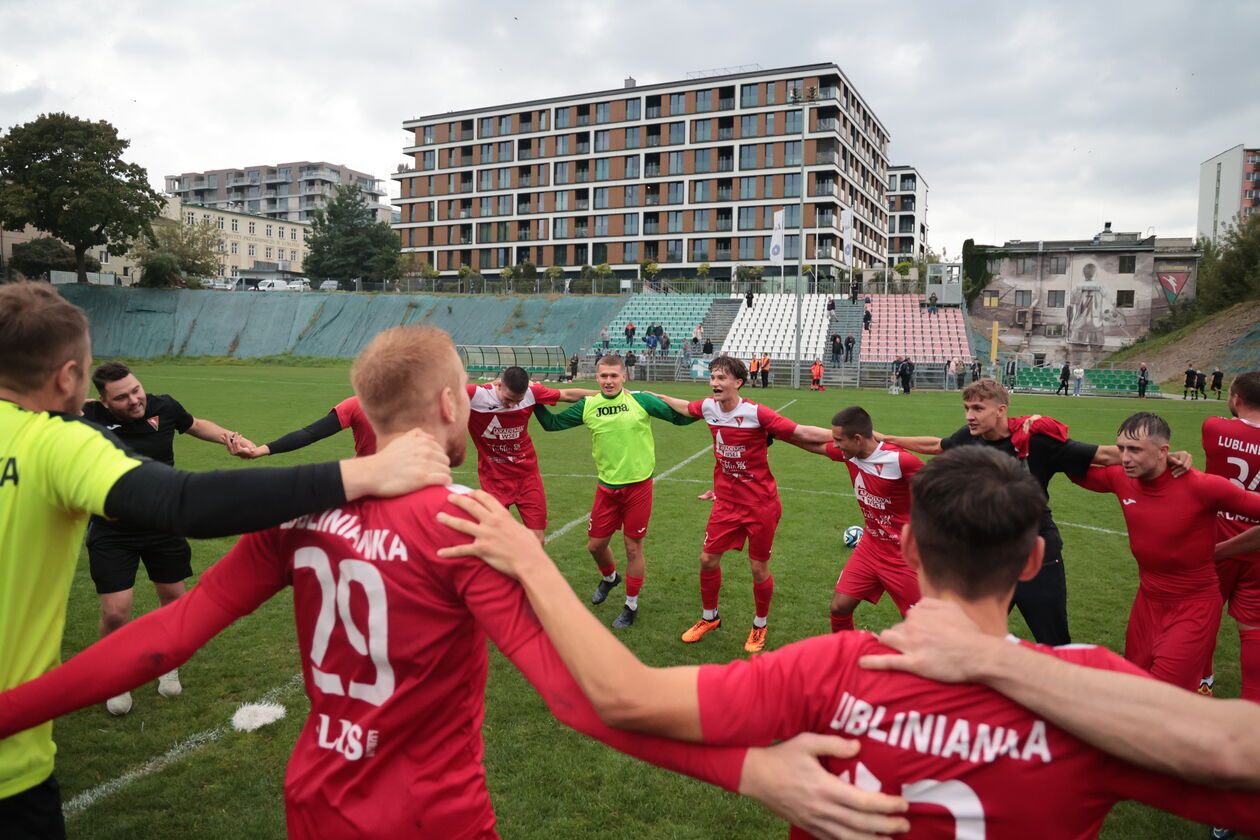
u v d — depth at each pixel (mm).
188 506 1511
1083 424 18844
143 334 44344
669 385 32906
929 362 34750
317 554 1595
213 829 3150
